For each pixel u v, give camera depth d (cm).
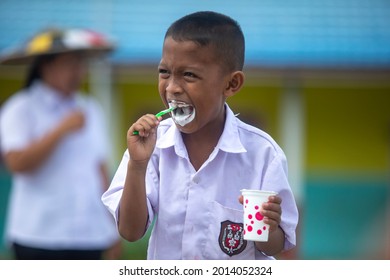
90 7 1686
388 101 1662
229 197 532
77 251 880
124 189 509
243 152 536
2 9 1697
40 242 866
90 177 898
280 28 1612
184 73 507
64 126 866
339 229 1670
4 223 1659
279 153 540
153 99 1686
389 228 1664
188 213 527
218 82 518
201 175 529
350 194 1673
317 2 1692
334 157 1675
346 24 1636
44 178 870
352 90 1667
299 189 1566
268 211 490
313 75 1543
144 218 516
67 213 873
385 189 1670
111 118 1608
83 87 1590
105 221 914
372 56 1531
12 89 1688
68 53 920
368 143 1672
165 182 537
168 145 534
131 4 1688
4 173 1659
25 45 1010
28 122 895
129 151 504
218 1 1694
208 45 509
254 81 1638
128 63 1539
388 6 1691
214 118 530
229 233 527
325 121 1670
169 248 535
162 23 1639
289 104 1577
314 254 1661
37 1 1714
